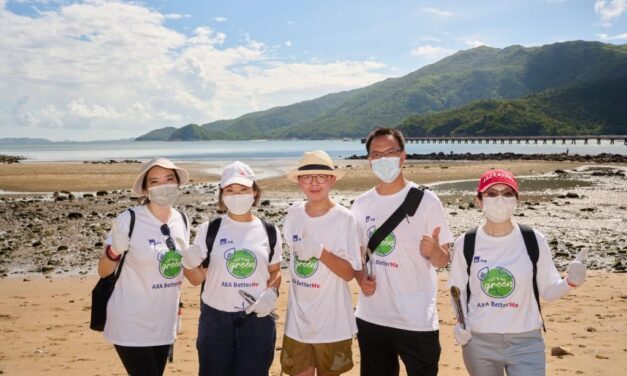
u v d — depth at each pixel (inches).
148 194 173.9
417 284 177.9
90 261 516.7
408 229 177.0
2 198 1067.9
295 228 179.3
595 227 686.5
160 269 169.0
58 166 2016.5
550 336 279.4
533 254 157.5
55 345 275.6
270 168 1883.6
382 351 182.9
